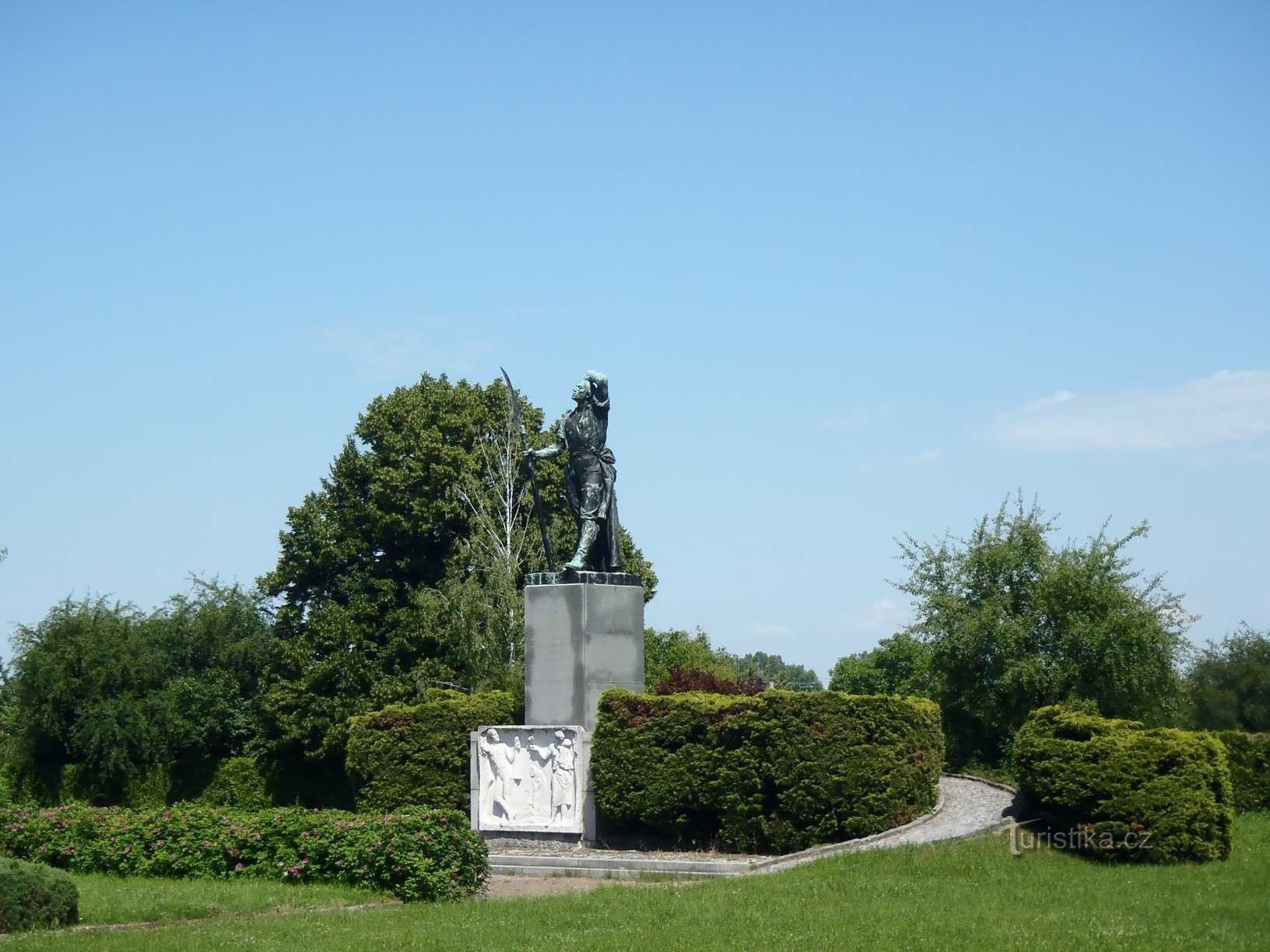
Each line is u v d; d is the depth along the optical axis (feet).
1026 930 65.00
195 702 188.03
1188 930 64.64
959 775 116.67
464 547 173.58
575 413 112.57
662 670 188.96
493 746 108.68
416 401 183.93
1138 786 83.46
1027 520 136.56
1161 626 127.13
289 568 181.88
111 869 94.68
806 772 95.30
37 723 182.09
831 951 62.13
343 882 86.02
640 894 79.71
